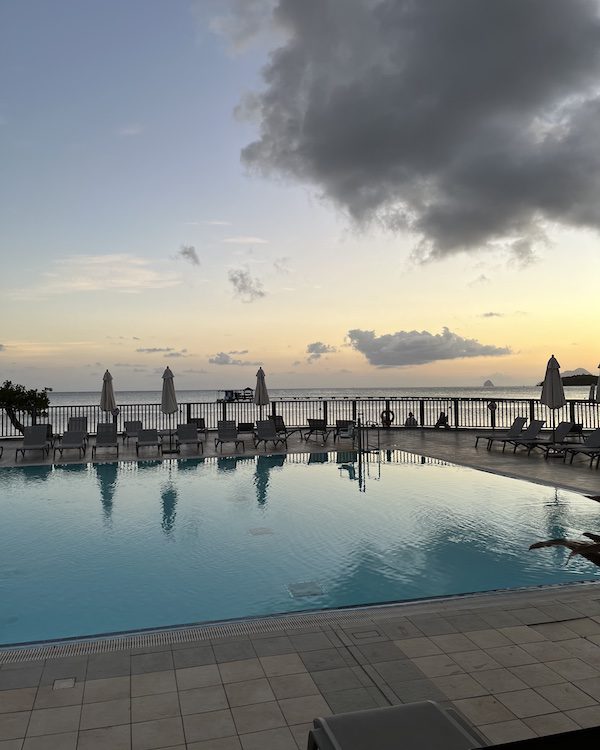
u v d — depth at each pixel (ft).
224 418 68.44
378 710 8.17
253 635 14.89
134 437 63.10
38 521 30.32
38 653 13.83
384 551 25.23
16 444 57.57
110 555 25.04
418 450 53.62
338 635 14.87
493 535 27.37
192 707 11.29
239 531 28.48
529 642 14.37
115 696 11.74
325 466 45.96
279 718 10.85
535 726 10.59
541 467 43.27
